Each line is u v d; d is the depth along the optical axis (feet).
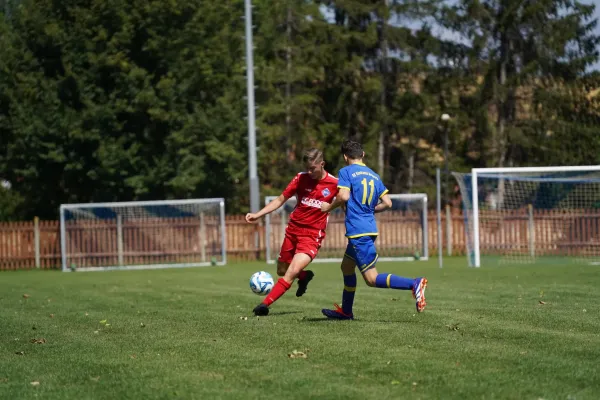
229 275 132.16
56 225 179.52
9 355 45.70
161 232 179.22
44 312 71.20
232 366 39.40
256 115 252.83
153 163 211.82
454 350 42.11
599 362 38.60
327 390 33.53
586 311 60.23
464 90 281.54
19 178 235.61
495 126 278.67
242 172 224.53
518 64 276.21
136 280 123.85
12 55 214.07
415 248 185.16
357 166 54.80
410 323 53.52
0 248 178.50
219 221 180.96
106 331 54.90
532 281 98.22
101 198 218.18
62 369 40.45
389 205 54.95
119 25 207.51
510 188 178.91
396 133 284.20
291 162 274.36
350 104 277.44
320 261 178.81
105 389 35.17
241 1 243.19
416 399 31.81
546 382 34.37
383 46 272.92
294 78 262.67
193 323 57.31
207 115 215.92
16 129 209.87
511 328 50.21
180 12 209.46
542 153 274.36
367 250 54.34
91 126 205.36
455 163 276.00
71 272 165.37
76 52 207.31
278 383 35.12
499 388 33.27
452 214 190.80
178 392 33.86
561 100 272.72
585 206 174.81
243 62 230.48
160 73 214.90
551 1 267.39
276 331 50.57
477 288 87.10
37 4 212.64
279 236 184.55
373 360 39.68
